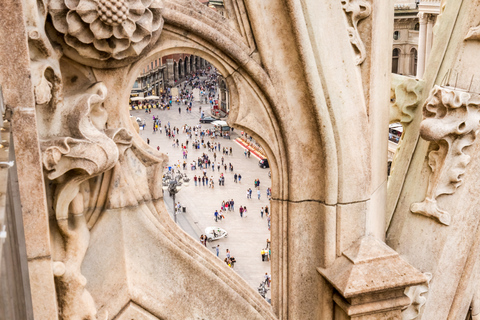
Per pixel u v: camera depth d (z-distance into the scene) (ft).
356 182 11.66
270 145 11.71
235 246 79.66
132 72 9.95
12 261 4.47
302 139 11.66
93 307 8.91
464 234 12.78
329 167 11.49
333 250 11.93
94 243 9.70
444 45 12.92
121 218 9.99
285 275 12.46
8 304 3.74
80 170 8.48
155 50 10.25
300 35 10.67
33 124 6.68
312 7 10.61
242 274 70.95
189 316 10.85
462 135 12.02
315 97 11.07
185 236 11.01
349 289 11.23
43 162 7.87
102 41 8.87
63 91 9.30
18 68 6.50
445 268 12.82
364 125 11.56
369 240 11.94
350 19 11.16
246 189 106.93
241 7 10.82
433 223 12.75
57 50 8.81
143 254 10.29
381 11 11.64
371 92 11.65
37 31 7.52
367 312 11.72
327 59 10.93
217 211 91.35
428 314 12.99
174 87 217.77
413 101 13.08
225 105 160.76
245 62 10.90
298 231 12.13
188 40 10.53
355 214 11.82
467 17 12.38
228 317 11.45
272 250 12.55
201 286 11.05
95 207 9.89
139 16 8.90
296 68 11.15
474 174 12.41
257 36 10.84
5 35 6.39
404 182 13.34
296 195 11.90
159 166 10.50
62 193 8.71
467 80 12.21
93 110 9.25
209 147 135.74
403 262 11.78
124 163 10.00
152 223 10.37
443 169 12.34
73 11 8.48
